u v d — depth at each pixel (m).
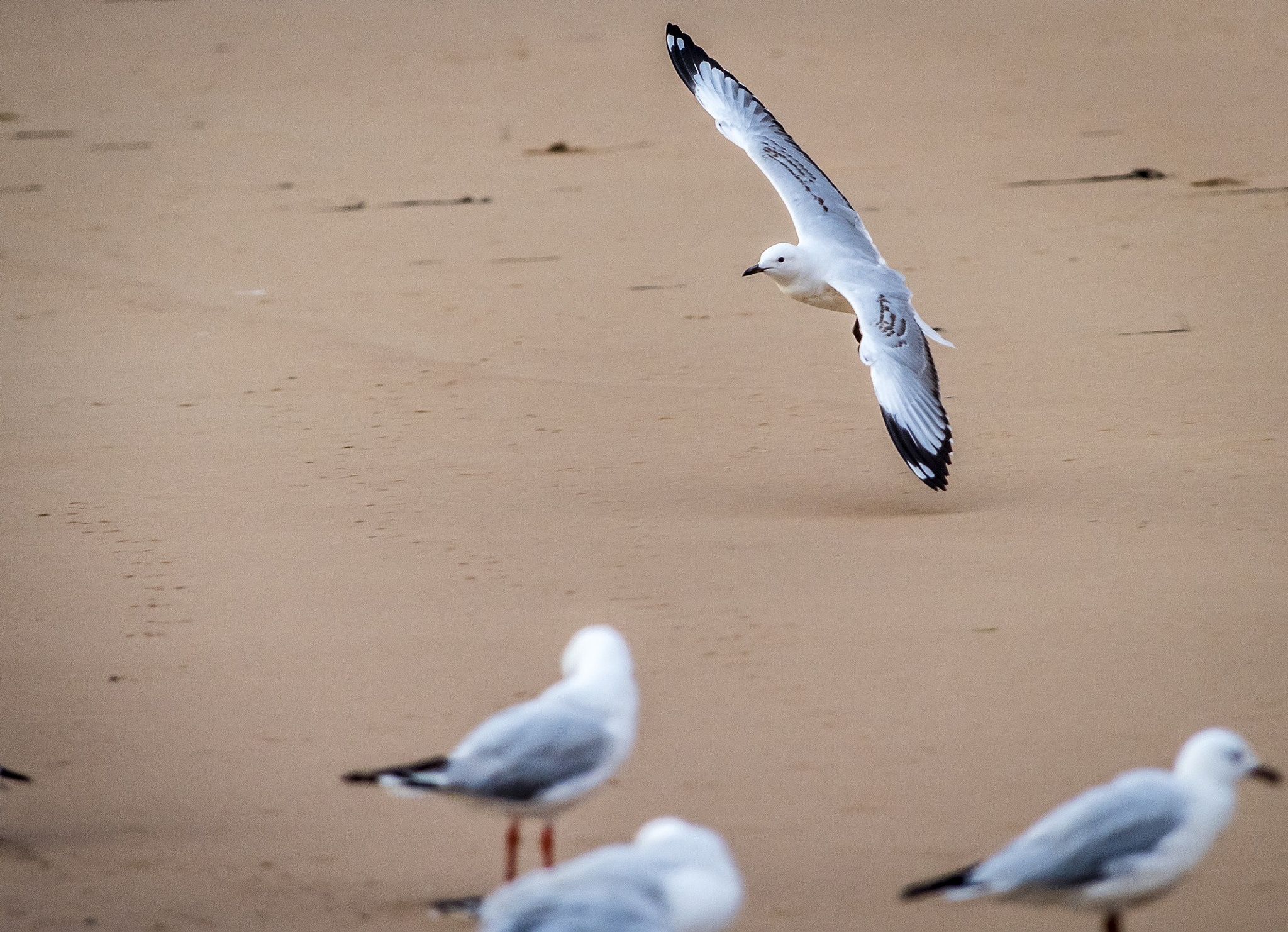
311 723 11.01
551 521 14.84
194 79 43.69
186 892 8.88
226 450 17.44
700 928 6.56
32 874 9.06
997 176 30.61
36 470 16.97
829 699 11.03
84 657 12.27
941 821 9.41
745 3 52.72
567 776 8.00
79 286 24.84
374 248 26.86
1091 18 46.84
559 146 34.59
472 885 8.92
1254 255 24.25
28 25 50.84
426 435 17.69
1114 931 7.69
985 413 17.94
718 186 30.84
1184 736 10.33
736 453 16.83
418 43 47.84
